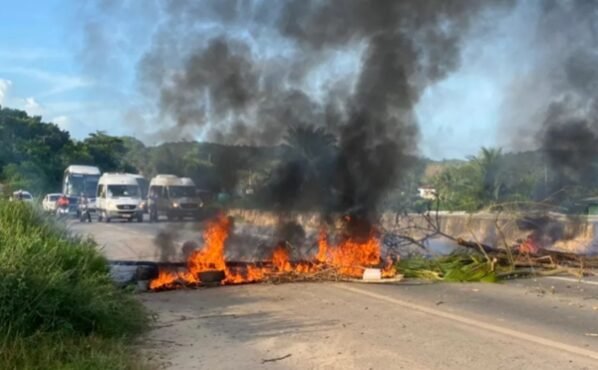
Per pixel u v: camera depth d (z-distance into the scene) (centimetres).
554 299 956
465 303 922
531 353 624
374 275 1157
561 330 733
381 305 905
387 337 695
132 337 691
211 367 575
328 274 1177
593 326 755
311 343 669
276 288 1076
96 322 661
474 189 1808
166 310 880
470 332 721
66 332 618
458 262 1231
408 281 1152
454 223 1706
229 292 1039
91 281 708
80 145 4922
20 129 5031
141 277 1125
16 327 598
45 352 563
